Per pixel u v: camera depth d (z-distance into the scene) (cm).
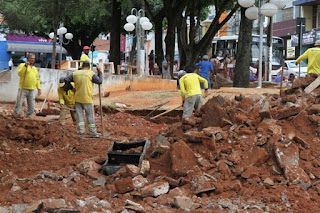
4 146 1336
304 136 1022
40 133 1438
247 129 1039
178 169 941
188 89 1722
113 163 1085
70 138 1471
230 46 4769
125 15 5262
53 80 2642
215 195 888
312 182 919
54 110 2272
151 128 1911
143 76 3378
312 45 6194
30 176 1004
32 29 5753
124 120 2017
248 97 1184
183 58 4150
